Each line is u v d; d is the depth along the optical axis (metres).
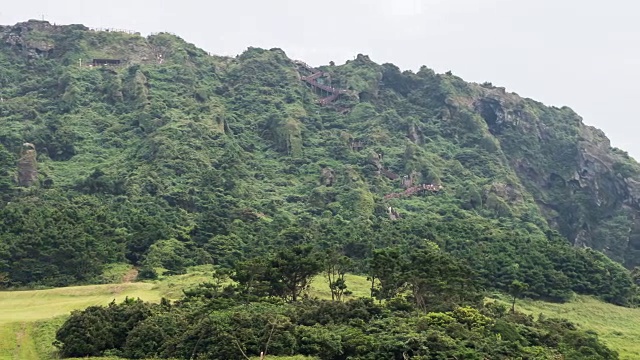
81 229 116.62
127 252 119.00
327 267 94.38
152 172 160.38
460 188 193.38
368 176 193.00
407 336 66.75
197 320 70.69
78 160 176.75
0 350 71.00
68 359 66.38
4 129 184.62
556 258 135.50
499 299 116.75
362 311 76.31
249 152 199.50
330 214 162.50
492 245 136.12
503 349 69.81
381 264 89.88
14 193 148.62
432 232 139.88
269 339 66.31
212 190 159.25
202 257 118.62
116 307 75.38
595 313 119.19
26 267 107.88
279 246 123.12
